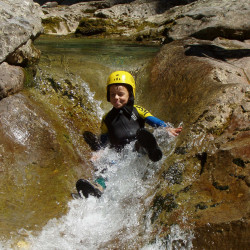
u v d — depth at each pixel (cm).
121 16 1054
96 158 356
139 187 313
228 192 255
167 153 332
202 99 361
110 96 366
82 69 496
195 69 416
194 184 279
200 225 238
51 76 446
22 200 295
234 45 596
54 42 781
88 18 985
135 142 347
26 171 320
